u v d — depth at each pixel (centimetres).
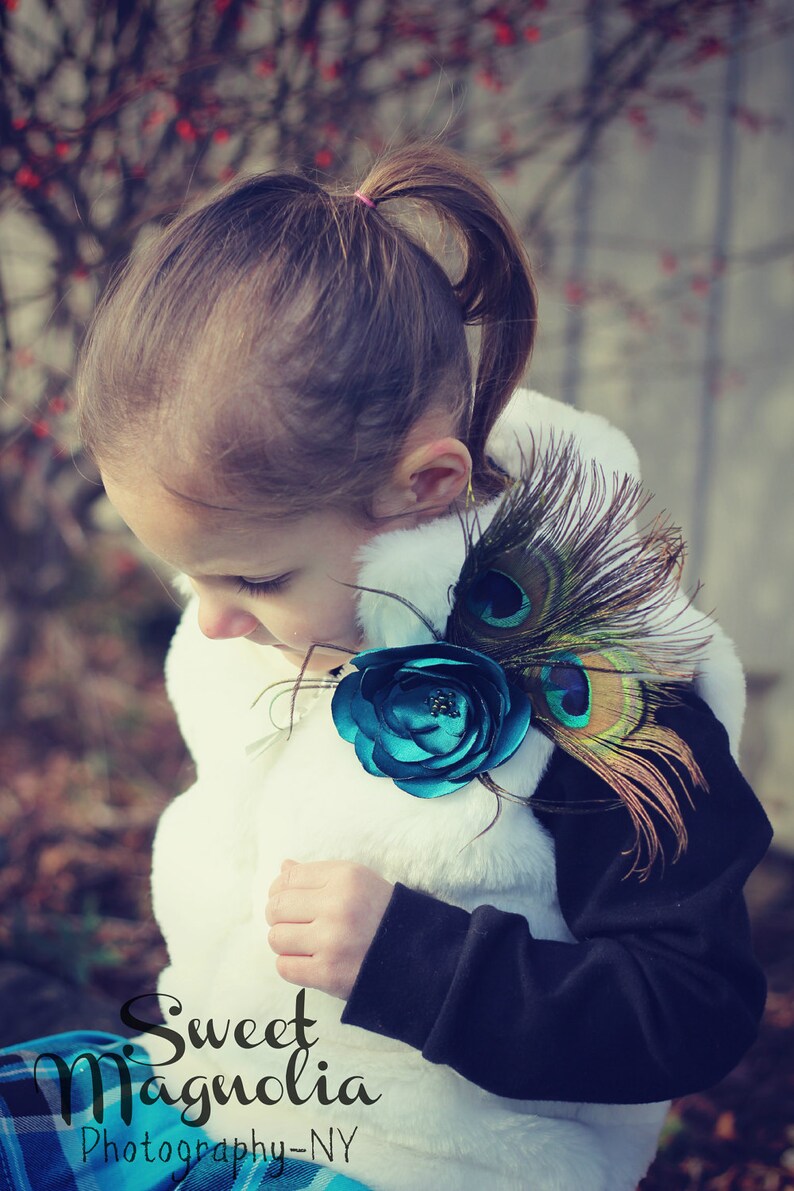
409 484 72
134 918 143
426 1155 73
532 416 79
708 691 76
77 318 132
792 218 161
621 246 174
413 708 72
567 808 72
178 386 70
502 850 72
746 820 73
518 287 77
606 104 146
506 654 73
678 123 166
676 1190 104
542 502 73
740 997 71
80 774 176
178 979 81
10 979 115
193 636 85
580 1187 73
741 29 149
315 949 72
